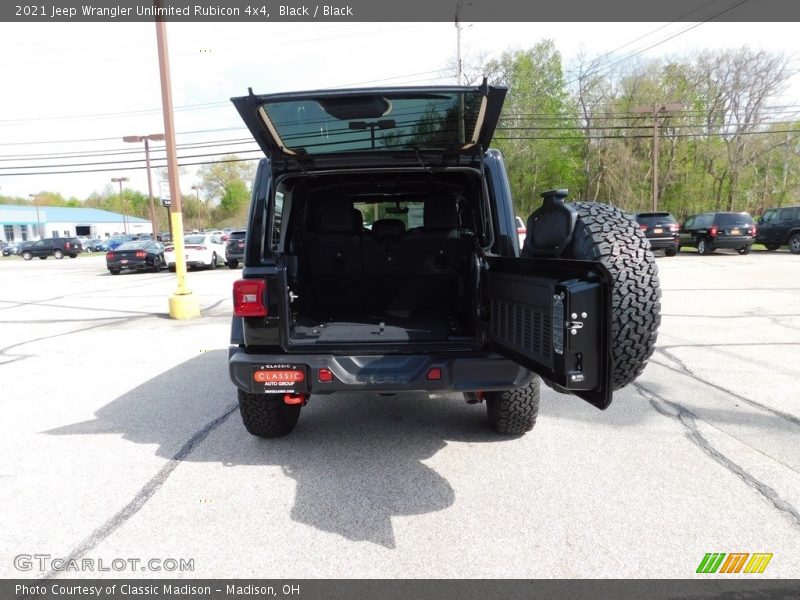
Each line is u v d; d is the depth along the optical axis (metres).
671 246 19.25
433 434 3.92
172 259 20.06
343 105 2.71
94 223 81.44
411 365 3.08
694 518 2.71
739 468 3.25
